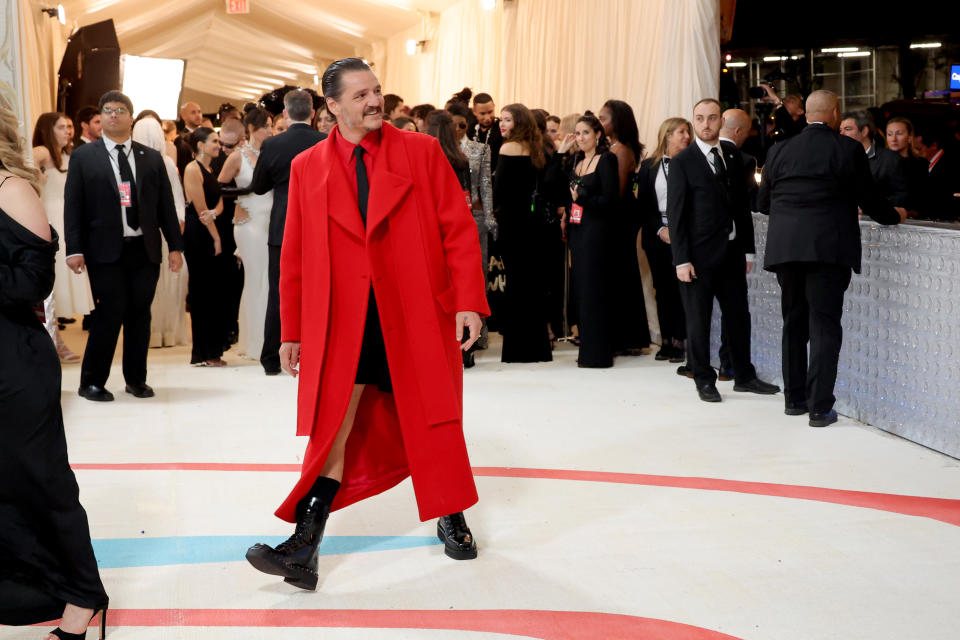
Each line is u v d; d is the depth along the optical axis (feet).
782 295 16.47
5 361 7.69
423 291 9.61
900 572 9.84
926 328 14.42
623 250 22.09
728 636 8.43
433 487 9.62
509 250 21.65
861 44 29.76
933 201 18.25
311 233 9.69
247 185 22.98
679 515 11.56
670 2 22.75
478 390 18.79
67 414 17.37
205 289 22.40
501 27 35.37
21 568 7.92
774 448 14.51
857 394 16.34
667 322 21.75
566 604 9.11
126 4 41.83
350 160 9.71
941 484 12.74
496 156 25.11
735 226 17.78
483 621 8.75
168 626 8.71
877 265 15.61
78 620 8.05
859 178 15.06
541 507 11.87
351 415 9.78
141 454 14.55
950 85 25.68
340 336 9.50
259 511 11.84
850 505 11.88
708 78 22.43
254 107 23.50
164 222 18.97
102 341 18.43
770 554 10.32
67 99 33.71
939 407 14.24
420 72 47.29
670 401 17.74
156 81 37.01
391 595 9.37
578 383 19.48
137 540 10.88
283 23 57.47
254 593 9.45
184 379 20.86
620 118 21.66
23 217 7.79
